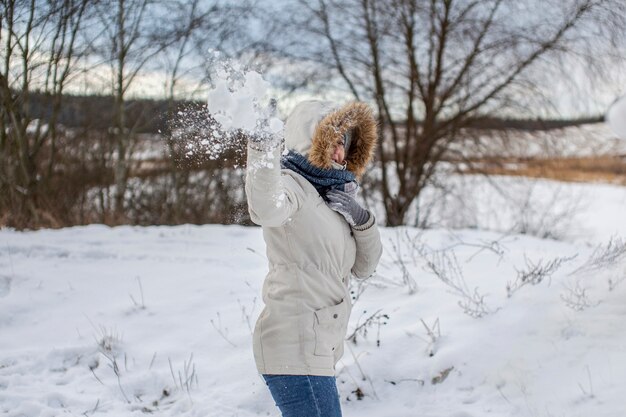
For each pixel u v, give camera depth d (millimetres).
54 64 10469
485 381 3809
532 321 4230
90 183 13195
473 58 13297
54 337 4820
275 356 2721
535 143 13680
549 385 3623
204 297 5422
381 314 4770
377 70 13656
